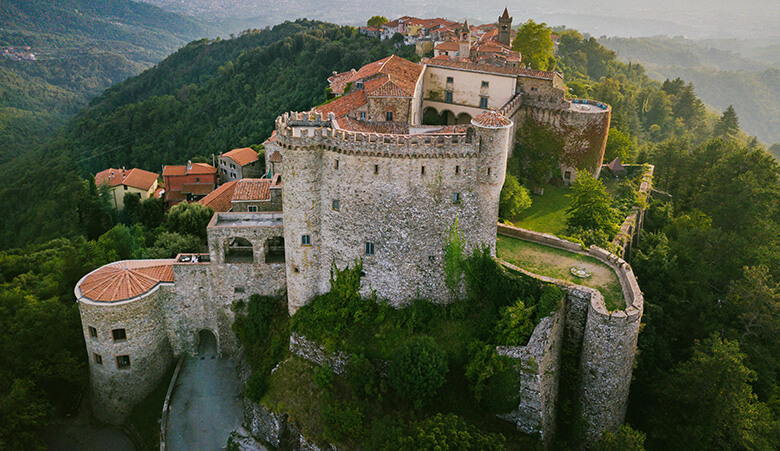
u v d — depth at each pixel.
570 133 96.69
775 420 57.62
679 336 69.38
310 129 63.88
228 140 175.25
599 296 55.47
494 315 58.81
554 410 56.81
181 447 58.88
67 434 63.78
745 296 65.44
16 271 88.94
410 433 49.12
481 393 54.28
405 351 53.91
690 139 195.62
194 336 68.31
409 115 85.06
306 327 61.25
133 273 65.06
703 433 55.62
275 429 57.97
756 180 87.88
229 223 67.56
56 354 65.62
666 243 84.19
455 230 59.25
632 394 61.59
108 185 127.69
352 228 59.62
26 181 184.62
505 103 96.31
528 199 84.69
